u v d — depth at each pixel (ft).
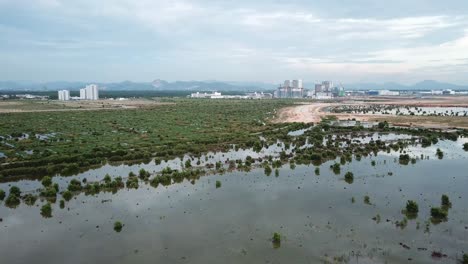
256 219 179.22
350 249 146.41
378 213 184.65
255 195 216.95
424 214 182.39
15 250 150.82
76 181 238.27
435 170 269.44
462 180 241.35
